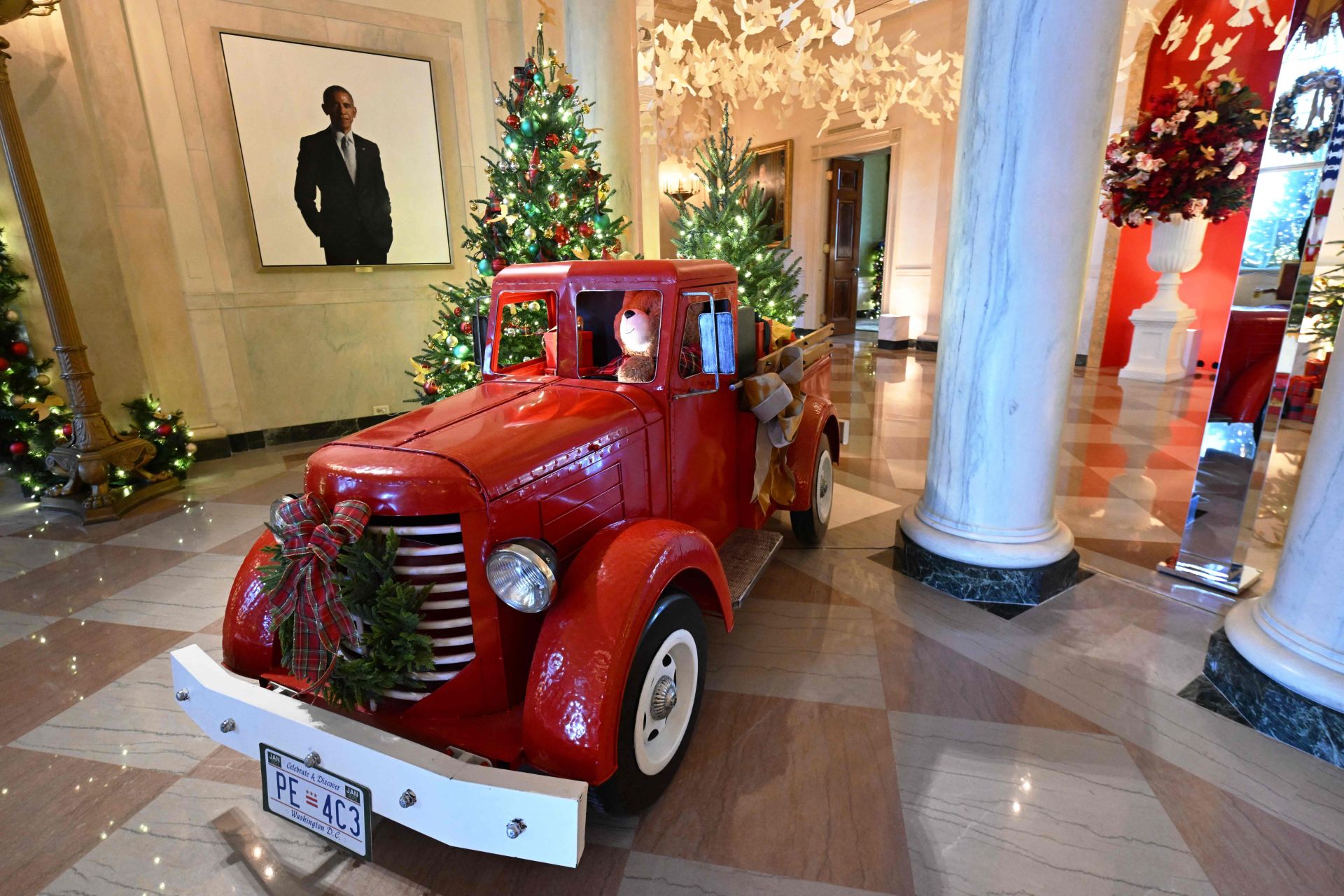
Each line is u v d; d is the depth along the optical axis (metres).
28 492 4.67
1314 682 2.01
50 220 4.62
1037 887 1.63
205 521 4.25
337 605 1.54
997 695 2.35
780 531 3.75
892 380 8.11
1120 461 4.87
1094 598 2.99
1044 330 2.67
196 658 1.75
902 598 3.03
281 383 5.88
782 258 5.84
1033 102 2.43
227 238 5.45
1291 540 2.13
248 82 5.25
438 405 2.15
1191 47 7.39
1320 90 2.39
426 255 6.25
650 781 1.81
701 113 7.04
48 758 2.15
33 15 4.22
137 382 5.06
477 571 1.62
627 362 2.38
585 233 4.16
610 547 1.76
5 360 4.54
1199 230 7.20
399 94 5.83
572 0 5.00
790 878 1.66
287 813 1.62
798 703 2.32
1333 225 2.45
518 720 1.71
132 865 1.75
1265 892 1.61
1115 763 2.02
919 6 9.42
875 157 14.80
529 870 1.70
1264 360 2.86
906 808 1.87
